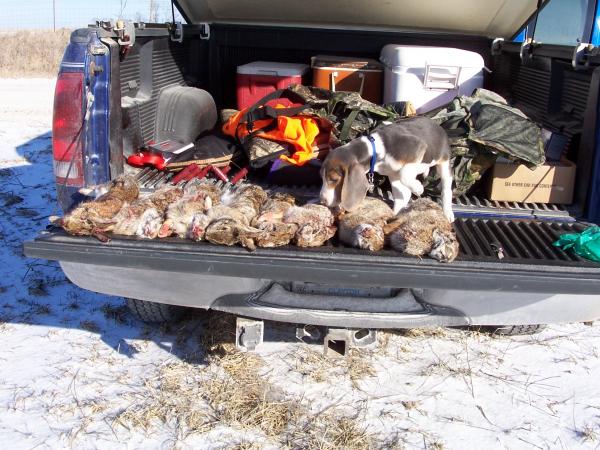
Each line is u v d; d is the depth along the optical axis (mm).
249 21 3506
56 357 2234
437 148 2182
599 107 2111
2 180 4285
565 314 1854
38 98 8133
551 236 2004
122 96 2359
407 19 3354
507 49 3184
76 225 1774
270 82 3168
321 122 2514
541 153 2248
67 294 2709
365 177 2066
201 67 3371
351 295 1832
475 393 2074
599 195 2137
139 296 1922
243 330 1912
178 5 3143
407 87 2906
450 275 1676
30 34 13258
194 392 2049
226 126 2695
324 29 3414
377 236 1756
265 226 1769
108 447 1805
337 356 1917
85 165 2041
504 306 1824
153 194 1998
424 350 2322
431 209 1860
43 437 1838
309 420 1926
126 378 2121
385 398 2041
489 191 2334
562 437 1879
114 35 2121
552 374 2188
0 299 2658
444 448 1824
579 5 2957
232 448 1803
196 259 1708
